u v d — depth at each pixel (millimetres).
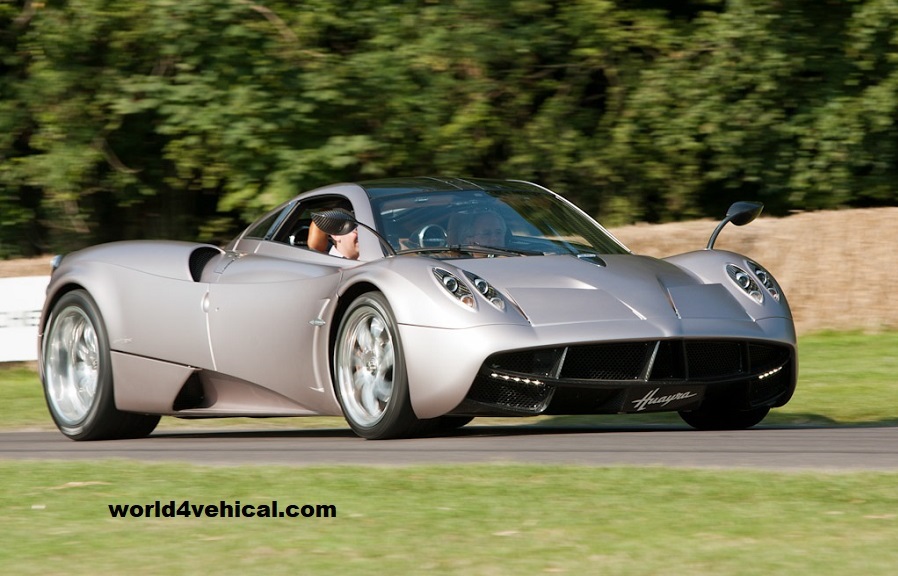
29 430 22625
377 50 40688
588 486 11336
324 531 9828
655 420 22797
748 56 42625
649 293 16500
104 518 10797
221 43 39062
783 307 17438
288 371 17656
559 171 45281
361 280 16531
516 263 16906
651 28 43562
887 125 43406
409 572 8359
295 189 39125
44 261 35219
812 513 9812
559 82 45125
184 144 39625
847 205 46500
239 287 18422
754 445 14398
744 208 19453
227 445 17188
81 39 40188
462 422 19453
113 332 19391
